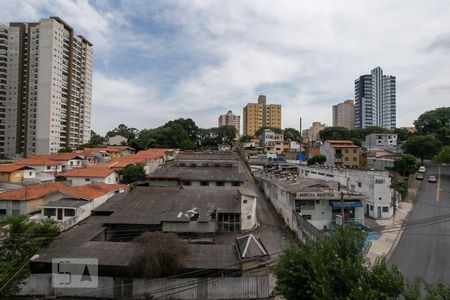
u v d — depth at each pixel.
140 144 106.69
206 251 22.02
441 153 64.50
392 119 174.00
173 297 18.95
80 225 28.19
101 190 41.00
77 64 112.44
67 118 105.00
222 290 19.06
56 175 53.59
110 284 19.09
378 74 176.50
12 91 99.75
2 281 16.33
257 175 63.25
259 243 21.88
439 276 21.97
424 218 37.12
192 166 59.41
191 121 132.25
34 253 19.92
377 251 26.94
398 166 57.97
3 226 20.22
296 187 36.03
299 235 29.81
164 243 19.61
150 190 38.94
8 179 50.31
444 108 95.06
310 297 13.41
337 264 13.35
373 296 11.12
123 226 28.36
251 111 168.75
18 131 99.56
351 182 44.09
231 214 32.22
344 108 190.12
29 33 100.25
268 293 19.30
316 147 96.00
